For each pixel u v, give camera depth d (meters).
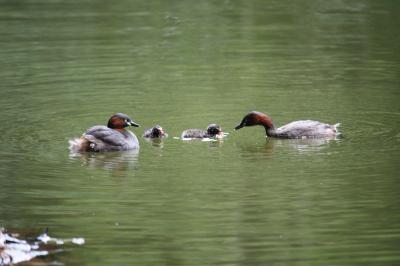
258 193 14.09
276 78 22.61
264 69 23.52
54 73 23.22
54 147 17.12
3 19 29.69
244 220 12.91
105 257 11.63
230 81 22.38
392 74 22.70
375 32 27.23
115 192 14.29
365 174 14.95
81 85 22.06
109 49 25.80
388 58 24.30
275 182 14.67
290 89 21.53
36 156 16.50
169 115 19.50
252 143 17.50
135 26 28.67
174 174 15.29
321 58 24.50
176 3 32.28
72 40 26.84
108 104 20.39
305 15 29.97
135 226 12.76
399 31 27.22
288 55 24.94
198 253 11.73
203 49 25.84
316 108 19.80
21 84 22.14
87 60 24.61
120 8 31.38
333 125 18.06
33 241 12.20
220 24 28.86
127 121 17.64
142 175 15.27
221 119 19.19
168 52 25.48
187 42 26.61
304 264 11.31
